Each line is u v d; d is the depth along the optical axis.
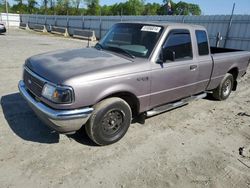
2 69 8.09
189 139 4.21
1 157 3.29
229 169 3.46
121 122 3.82
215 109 5.75
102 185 2.94
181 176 3.23
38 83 3.39
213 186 3.09
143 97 3.92
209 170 3.40
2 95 5.57
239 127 4.86
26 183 2.87
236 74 6.48
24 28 41.31
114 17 27.09
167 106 4.51
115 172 3.19
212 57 5.25
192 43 4.68
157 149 3.81
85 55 3.96
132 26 4.46
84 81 3.16
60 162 3.29
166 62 4.15
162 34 4.08
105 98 3.55
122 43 4.33
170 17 21.56
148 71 3.83
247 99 6.79
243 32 16.47
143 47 4.05
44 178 2.97
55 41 20.66
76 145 3.72
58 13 72.69
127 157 3.54
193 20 19.70
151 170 3.29
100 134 3.59
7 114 4.57
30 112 4.72
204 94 5.49
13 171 3.05
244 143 4.23
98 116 3.46
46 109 3.19
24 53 11.88
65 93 3.07
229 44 17.41
